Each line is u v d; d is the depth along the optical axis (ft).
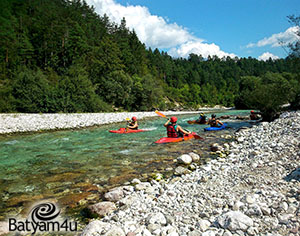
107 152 27.14
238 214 9.12
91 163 22.36
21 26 181.47
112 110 123.65
